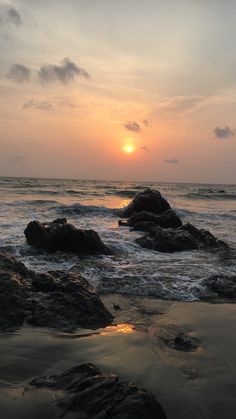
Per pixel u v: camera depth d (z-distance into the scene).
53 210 11.84
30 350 2.61
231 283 4.49
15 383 2.15
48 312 3.23
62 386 2.02
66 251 5.93
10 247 5.98
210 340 3.00
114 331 3.07
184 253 6.47
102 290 4.32
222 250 6.68
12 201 14.06
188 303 3.99
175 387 2.22
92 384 1.99
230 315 3.64
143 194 11.23
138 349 2.71
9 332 2.93
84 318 3.24
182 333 3.12
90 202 16.97
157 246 6.64
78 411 1.83
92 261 5.50
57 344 2.73
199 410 2.02
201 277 4.83
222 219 11.97
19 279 3.64
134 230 8.46
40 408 1.85
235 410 2.04
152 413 1.82
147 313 3.63
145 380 2.28
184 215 12.37
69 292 3.53
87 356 2.56
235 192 33.22
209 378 2.36
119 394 1.90
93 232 6.23
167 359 2.59
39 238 6.20
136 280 4.61
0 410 1.81
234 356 2.71
